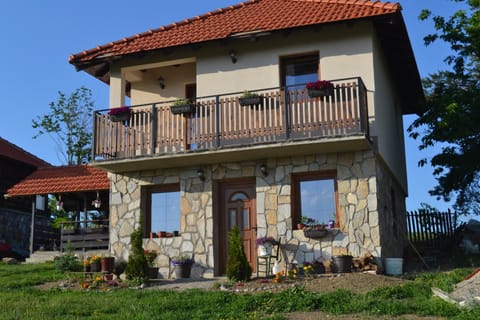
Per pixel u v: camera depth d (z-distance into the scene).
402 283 12.45
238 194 15.91
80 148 34.19
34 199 20.78
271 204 15.19
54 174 21.25
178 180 16.20
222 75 16.34
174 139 16.03
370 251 14.28
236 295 12.01
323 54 15.62
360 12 15.06
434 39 20.69
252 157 15.45
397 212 18.34
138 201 16.47
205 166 16.02
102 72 18.14
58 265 16.20
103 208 22.31
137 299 12.26
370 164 14.69
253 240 15.51
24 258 22.62
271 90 15.78
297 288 12.05
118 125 16.34
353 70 15.34
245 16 17.16
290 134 14.84
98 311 11.27
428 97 24.95
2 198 23.95
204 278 15.12
